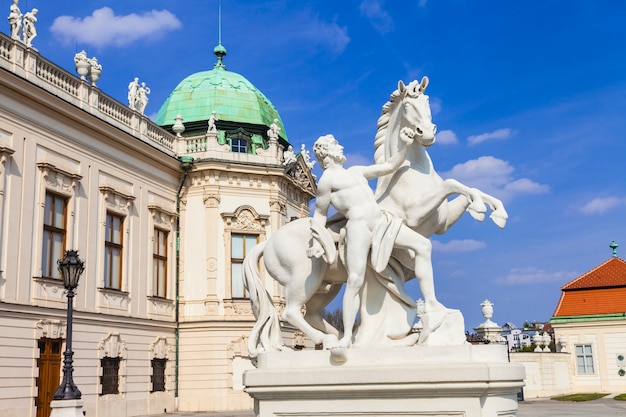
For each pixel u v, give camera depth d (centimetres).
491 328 2822
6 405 2094
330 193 728
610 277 4359
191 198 3288
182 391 3111
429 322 686
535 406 2884
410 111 743
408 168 762
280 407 682
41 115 2372
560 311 4338
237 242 3278
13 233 2192
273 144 3456
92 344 2553
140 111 3122
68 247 2464
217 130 3600
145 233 3002
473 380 620
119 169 2838
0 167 2156
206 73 3959
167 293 3155
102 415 2567
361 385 649
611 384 4084
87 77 2769
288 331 3141
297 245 759
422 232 747
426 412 634
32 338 2225
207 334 3133
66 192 2478
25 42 2367
